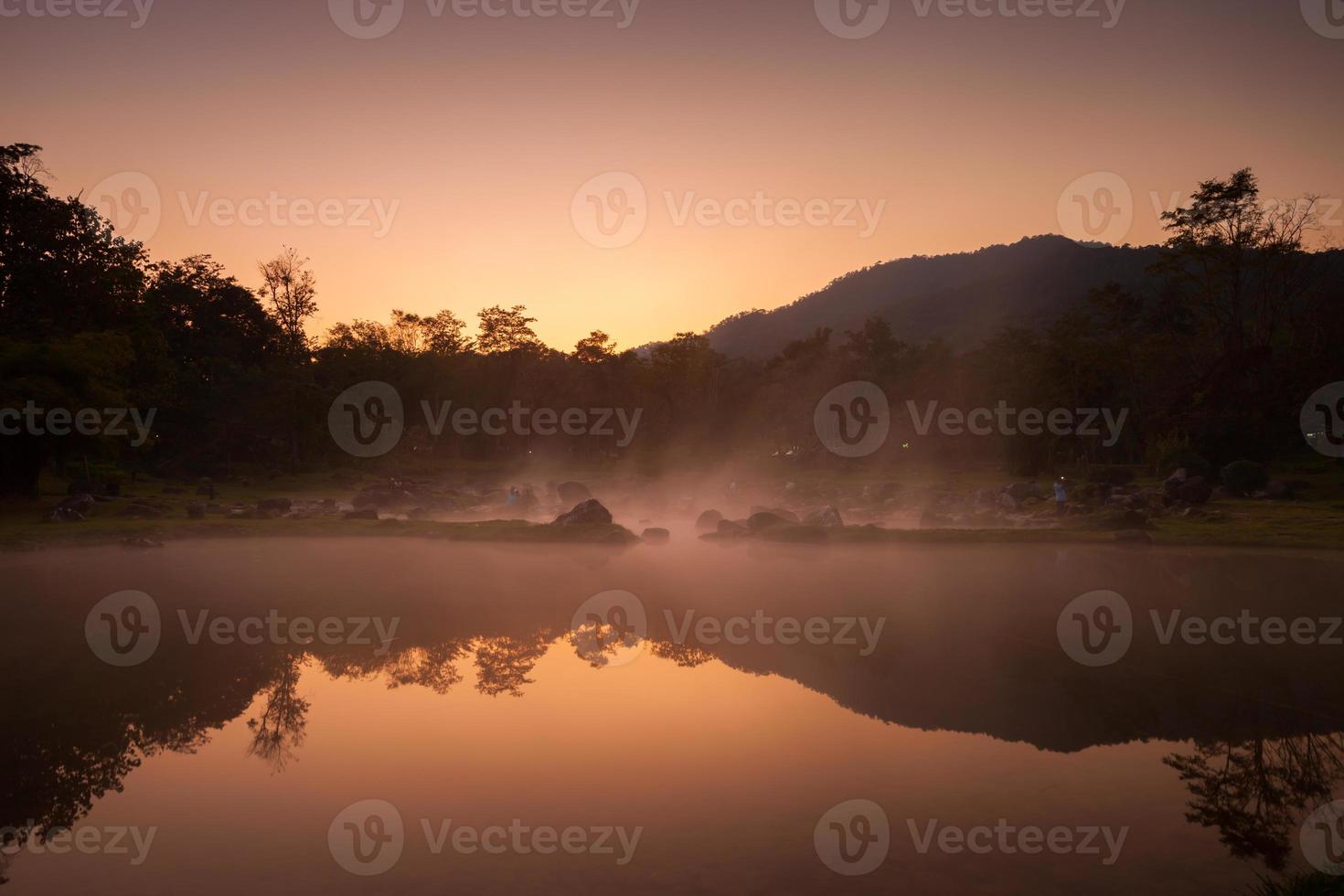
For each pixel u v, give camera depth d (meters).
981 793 7.30
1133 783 7.53
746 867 5.89
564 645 13.04
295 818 6.88
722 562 22.31
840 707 9.83
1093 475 41.69
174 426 64.56
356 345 84.06
